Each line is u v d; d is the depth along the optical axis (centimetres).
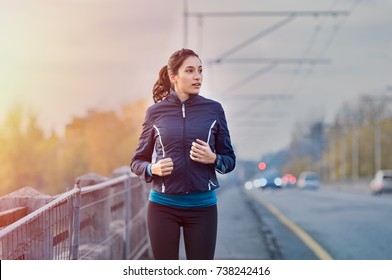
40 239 773
